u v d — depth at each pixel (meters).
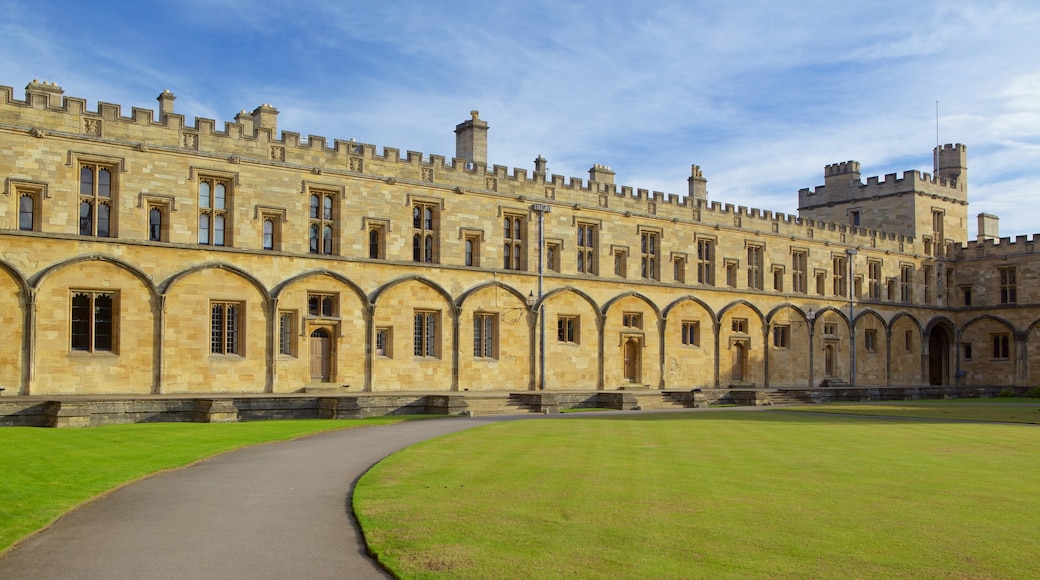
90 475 19.05
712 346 60.69
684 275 59.88
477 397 40.06
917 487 17.86
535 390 51.28
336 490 17.80
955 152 80.44
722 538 13.43
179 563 12.53
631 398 44.81
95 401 30.75
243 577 11.89
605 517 14.73
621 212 56.53
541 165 55.00
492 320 50.62
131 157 39.06
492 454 22.48
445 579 11.43
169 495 17.23
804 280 67.12
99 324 38.16
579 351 53.78
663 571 11.77
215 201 41.59
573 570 11.78
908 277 74.88
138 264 38.91
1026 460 22.38
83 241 37.50
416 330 47.69
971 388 63.38
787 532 13.84
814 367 66.75
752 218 64.12
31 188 36.72
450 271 48.59
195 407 33.16
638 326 57.06
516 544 13.03
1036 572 11.83
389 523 14.38
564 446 24.38
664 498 16.36
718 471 19.72
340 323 44.59
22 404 30.16
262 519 15.15
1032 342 71.62
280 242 43.09
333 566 12.37
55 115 37.41
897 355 72.50
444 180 48.94
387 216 46.62
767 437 27.55
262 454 23.16
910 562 12.24
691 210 60.56
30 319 35.94
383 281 46.19
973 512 15.42
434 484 17.81
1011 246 73.88
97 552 13.09
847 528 14.13
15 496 16.56
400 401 37.75
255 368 41.81
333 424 31.92
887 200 76.88
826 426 32.28
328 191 44.88
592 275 54.97
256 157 42.56
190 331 40.12
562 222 53.81
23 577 11.91
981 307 75.19
